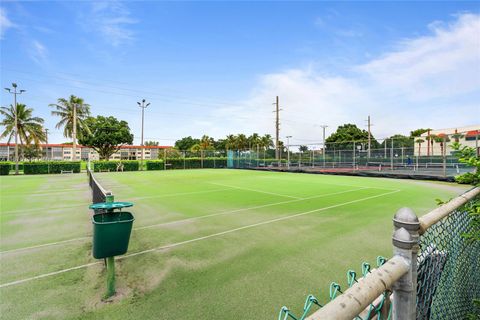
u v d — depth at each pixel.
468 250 2.22
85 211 7.48
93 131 44.66
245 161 31.64
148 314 2.59
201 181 16.00
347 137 56.25
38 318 2.53
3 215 6.97
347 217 6.48
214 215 6.78
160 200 9.07
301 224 5.85
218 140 82.88
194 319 2.51
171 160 31.34
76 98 37.09
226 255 4.08
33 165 24.31
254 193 10.70
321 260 3.84
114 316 2.56
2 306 2.72
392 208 7.55
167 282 3.23
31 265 3.76
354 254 4.06
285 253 4.13
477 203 1.86
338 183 14.51
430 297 1.58
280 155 31.19
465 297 2.15
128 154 73.62
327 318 0.72
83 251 4.31
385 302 1.33
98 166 27.55
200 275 3.41
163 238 4.92
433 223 1.34
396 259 1.10
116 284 3.19
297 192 10.94
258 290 3.02
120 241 2.82
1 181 16.98
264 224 5.86
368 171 21.36
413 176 16.53
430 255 1.63
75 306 2.73
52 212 7.35
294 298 2.85
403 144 25.09
